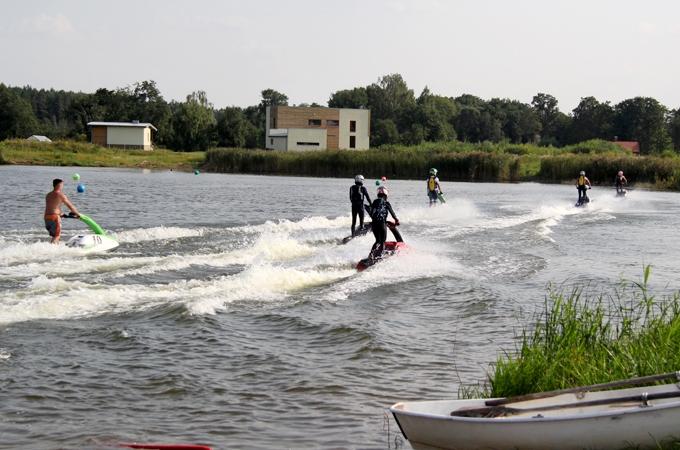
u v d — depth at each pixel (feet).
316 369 45.27
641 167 297.53
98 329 52.47
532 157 359.25
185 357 46.96
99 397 39.63
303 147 528.22
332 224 122.62
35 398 39.06
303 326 55.06
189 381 42.39
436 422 31.55
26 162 395.34
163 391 40.83
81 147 443.32
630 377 37.40
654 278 78.54
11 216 127.54
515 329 55.77
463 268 81.87
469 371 45.32
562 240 112.78
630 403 32.48
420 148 392.88
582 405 32.22
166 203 164.45
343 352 49.06
